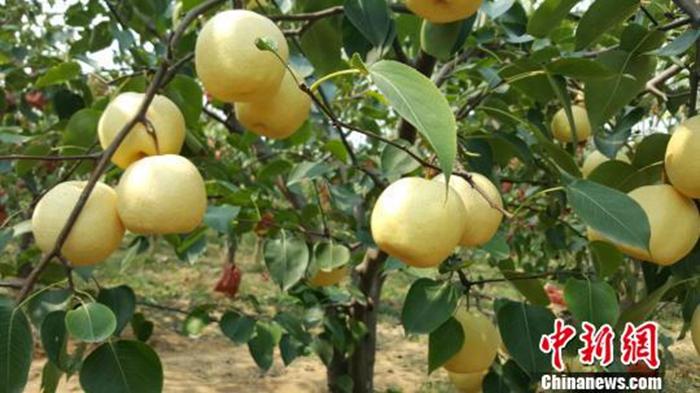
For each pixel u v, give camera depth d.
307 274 2.59
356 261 2.83
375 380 6.14
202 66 1.22
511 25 2.32
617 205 1.33
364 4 1.62
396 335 7.76
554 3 1.67
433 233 1.18
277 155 3.37
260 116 1.46
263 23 1.24
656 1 2.14
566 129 2.45
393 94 1.01
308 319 2.93
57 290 1.75
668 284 1.49
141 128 1.27
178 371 6.17
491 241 2.00
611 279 2.59
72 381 5.46
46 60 3.26
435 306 1.59
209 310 2.79
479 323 1.72
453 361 1.72
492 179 1.88
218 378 6.06
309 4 1.77
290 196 3.24
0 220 4.38
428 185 1.22
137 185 1.18
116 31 2.40
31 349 1.15
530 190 3.30
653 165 1.55
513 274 1.73
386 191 1.26
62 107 2.23
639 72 1.60
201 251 2.59
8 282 1.28
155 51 2.41
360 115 3.84
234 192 2.28
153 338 7.08
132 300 1.64
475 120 3.29
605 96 1.65
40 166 3.32
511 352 1.58
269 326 2.63
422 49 1.82
